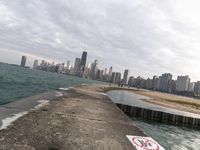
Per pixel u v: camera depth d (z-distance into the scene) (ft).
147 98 239.71
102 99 67.31
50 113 30.04
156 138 65.05
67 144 17.90
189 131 90.43
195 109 188.96
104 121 30.09
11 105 31.58
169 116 102.78
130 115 103.60
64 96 57.57
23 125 21.63
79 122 27.07
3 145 15.60
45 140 18.10
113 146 18.98
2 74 255.29
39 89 156.46
